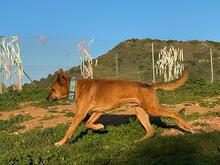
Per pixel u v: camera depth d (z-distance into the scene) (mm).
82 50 10602
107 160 3877
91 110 4648
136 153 3990
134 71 14648
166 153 3957
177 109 6523
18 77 9742
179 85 4641
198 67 16500
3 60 9586
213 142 4152
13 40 9703
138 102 4574
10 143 4871
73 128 4586
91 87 4625
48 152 4062
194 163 3686
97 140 4590
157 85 4625
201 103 6887
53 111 6969
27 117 6602
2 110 7469
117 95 4570
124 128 4859
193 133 4578
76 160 3936
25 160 3863
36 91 9305
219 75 15289
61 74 4750
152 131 4684
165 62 12172
